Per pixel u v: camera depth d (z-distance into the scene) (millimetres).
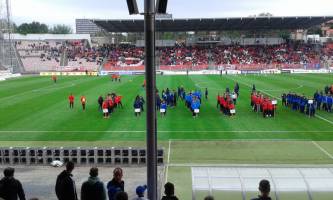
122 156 23516
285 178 13617
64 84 73500
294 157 24812
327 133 31328
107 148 23531
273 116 38469
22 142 29422
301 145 27781
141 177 20938
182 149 26938
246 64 107875
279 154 25547
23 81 81250
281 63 108125
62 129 33656
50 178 20953
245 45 121000
